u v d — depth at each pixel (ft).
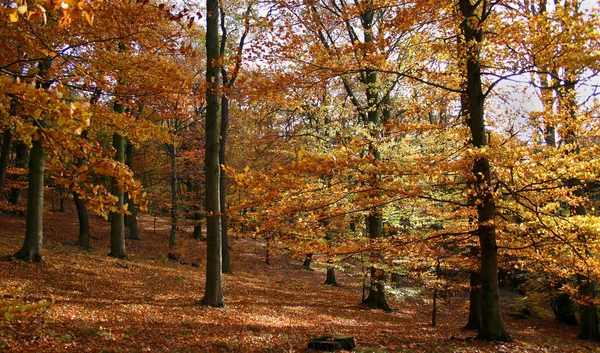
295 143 54.70
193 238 88.22
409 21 23.59
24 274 33.65
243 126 77.66
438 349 25.04
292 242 27.40
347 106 51.06
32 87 8.86
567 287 29.86
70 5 7.69
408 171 20.43
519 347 25.79
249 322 31.01
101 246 60.90
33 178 38.50
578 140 28.45
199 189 91.50
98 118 28.60
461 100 32.99
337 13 29.84
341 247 27.20
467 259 32.09
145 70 22.93
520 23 21.90
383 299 48.85
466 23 26.04
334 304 48.06
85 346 19.63
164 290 38.68
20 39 18.33
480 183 23.85
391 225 41.37
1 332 18.79
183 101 23.97
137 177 78.07
